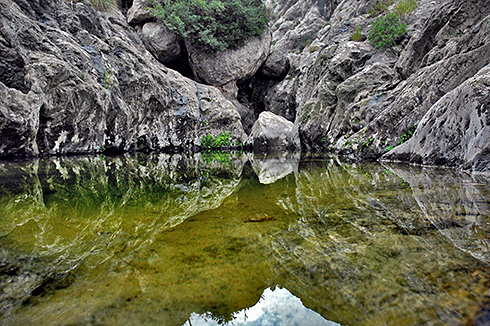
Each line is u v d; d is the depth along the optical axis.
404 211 1.44
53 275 0.84
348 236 1.13
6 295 0.74
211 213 1.57
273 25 20.31
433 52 5.42
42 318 0.65
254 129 10.30
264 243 1.09
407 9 7.96
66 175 3.18
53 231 1.23
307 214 1.50
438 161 3.35
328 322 0.64
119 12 9.61
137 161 5.17
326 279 0.81
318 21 15.27
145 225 1.34
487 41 4.05
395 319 0.64
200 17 10.68
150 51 10.54
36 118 4.48
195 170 3.99
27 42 4.72
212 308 0.69
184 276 0.84
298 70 12.65
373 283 0.78
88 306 0.70
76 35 6.25
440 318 0.63
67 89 5.03
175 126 8.51
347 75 8.02
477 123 2.76
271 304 0.70
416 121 4.55
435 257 0.90
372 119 5.96
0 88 3.97
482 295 0.70
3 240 1.10
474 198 1.63
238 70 12.09
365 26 9.16
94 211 1.61
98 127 6.01
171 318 0.66
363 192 2.03
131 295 0.74
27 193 2.15
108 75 6.29
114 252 1.00
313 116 8.35
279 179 3.06
